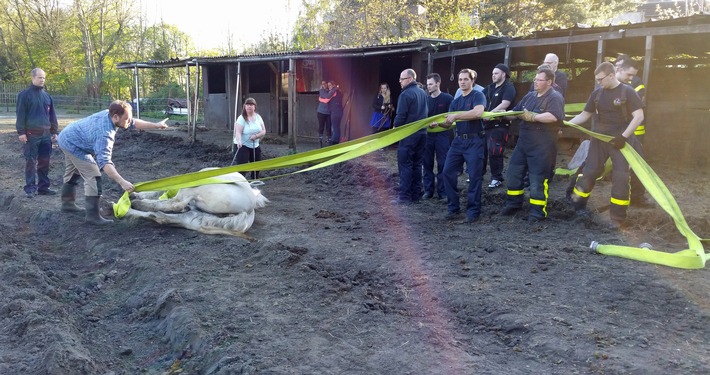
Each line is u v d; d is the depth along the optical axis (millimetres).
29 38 53000
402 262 5777
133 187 6715
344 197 9375
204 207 6762
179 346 4121
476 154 7254
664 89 14000
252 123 9641
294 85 14789
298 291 4930
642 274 5207
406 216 7836
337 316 4422
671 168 11758
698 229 6711
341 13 29281
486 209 7891
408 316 4496
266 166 6656
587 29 11211
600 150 6863
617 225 6777
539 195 7047
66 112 40031
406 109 8156
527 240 6406
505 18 26438
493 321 4352
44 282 5258
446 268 5551
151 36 56938
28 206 8133
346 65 17109
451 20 26281
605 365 3590
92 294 5223
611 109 6656
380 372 3578
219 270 5480
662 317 4324
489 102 8945
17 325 4258
